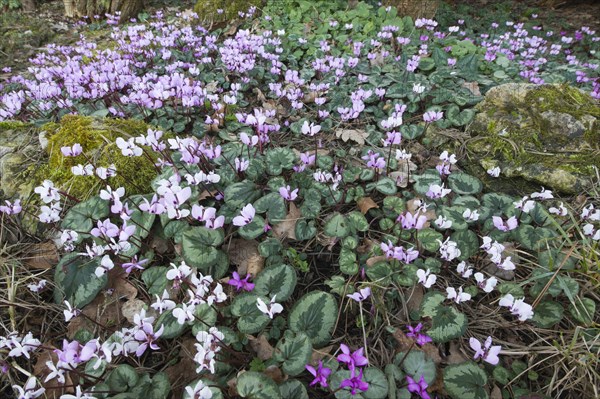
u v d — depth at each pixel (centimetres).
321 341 39
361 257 48
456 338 41
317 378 33
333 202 56
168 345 40
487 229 52
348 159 68
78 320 43
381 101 84
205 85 96
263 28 125
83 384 36
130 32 111
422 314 41
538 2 210
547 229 50
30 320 43
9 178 58
